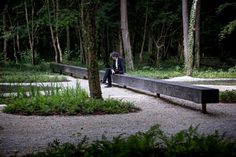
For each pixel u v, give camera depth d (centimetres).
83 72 2588
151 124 1006
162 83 1504
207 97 1181
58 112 1184
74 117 1123
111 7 3722
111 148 520
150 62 4009
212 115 1145
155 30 4369
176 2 3906
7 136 863
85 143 713
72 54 4650
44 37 4538
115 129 941
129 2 4006
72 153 531
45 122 1044
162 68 3347
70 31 4700
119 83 1986
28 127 974
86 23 1286
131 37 4634
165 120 1067
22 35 4003
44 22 3706
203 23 3903
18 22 4269
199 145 514
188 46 2839
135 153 505
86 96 1372
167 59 4422
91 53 1310
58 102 1241
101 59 4366
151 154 510
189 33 2850
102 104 1238
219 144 519
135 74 2728
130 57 3206
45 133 895
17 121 1060
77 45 4812
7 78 2453
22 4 3847
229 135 836
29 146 759
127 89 1936
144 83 1681
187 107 1319
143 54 4497
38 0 4147
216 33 3938
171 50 4866
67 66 2927
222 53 4059
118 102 1284
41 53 5134
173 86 1402
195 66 3359
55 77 2519
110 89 1947
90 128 956
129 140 548
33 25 3841
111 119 1086
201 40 4153
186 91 1290
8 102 1431
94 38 1311
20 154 687
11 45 4719
